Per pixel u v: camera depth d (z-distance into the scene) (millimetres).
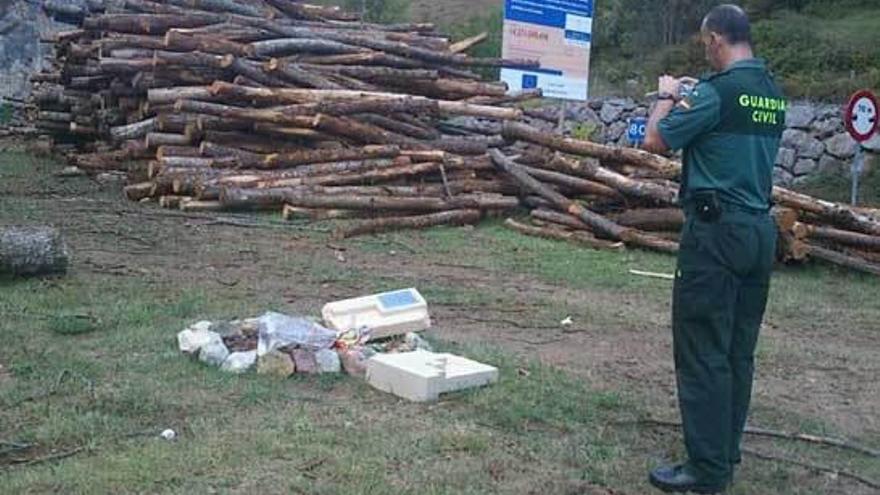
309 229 11344
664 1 29172
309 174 12648
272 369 5844
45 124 17969
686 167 4441
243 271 9023
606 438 5207
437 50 15922
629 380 6348
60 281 8094
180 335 6309
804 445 5359
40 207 12219
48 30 25891
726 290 4352
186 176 12352
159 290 8000
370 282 8891
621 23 29938
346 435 4992
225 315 7258
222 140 13164
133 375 5766
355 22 16812
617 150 12797
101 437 4867
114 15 14133
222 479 4426
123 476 4398
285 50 14250
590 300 8812
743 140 4328
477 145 13961
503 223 12680
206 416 5184
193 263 9250
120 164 15023
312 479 4469
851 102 13680
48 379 5645
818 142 19000
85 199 13055
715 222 4316
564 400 5723
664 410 5734
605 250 11406
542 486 4559
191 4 14898
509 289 9039
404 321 6449
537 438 5148
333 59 14539
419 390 5531
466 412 5422
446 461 4762
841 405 6172
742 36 4430
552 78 16453
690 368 4477
